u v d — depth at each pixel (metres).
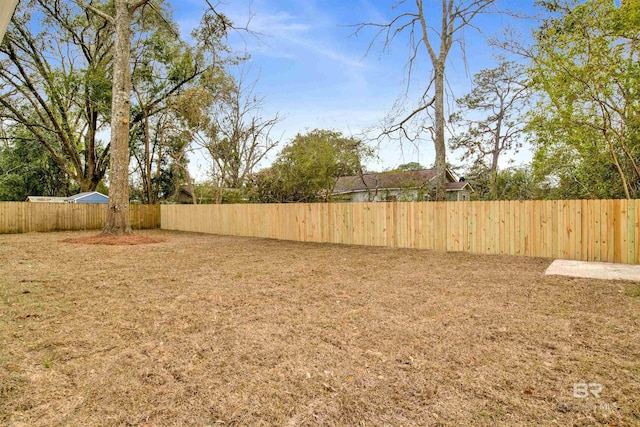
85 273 5.82
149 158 19.55
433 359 2.49
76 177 20.45
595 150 7.61
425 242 8.66
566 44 6.97
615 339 2.81
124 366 2.42
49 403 1.96
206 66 18.44
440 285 4.77
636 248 6.26
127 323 3.32
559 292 4.32
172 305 3.92
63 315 3.57
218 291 4.55
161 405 1.94
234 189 19.48
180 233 14.36
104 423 1.78
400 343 2.78
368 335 2.97
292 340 2.88
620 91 6.80
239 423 1.78
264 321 3.36
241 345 2.78
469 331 3.03
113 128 11.09
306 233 10.90
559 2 7.25
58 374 2.30
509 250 7.57
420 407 1.90
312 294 4.36
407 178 15.06
